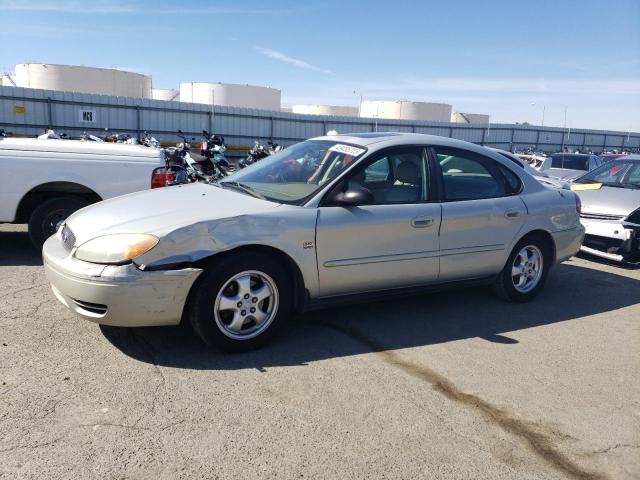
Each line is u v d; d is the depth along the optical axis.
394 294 4.50
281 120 30.48
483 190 4.92
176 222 3.60
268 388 3.37
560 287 6.09
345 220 4.06
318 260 3.99
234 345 3.79
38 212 6.02
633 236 6.96
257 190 4.32
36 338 3.90
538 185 5.34
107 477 2.48
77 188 6.04
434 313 4.93
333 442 2.85
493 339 4.40
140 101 25.75
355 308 4.96
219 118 28.33
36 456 2.59
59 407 3.02
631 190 7.64
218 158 15.00
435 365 3.85
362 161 4.27
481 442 2.94
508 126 40.78
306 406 3.19
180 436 2.82
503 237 4.94
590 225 7.23
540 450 2.90
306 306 4.10
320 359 3.83
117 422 2.91
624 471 2.77
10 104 22.70
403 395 3.38
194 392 3.27
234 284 3.77
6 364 3.49
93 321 3.59
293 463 2.66
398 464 2.71
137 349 3.81
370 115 59.38
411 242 4.39
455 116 59.41
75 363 3.56
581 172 15.70
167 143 25.67
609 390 3.62
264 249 3.84
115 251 3.46
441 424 3.09
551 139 43.59
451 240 4.61
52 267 3.68
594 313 5.21
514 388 3.57
